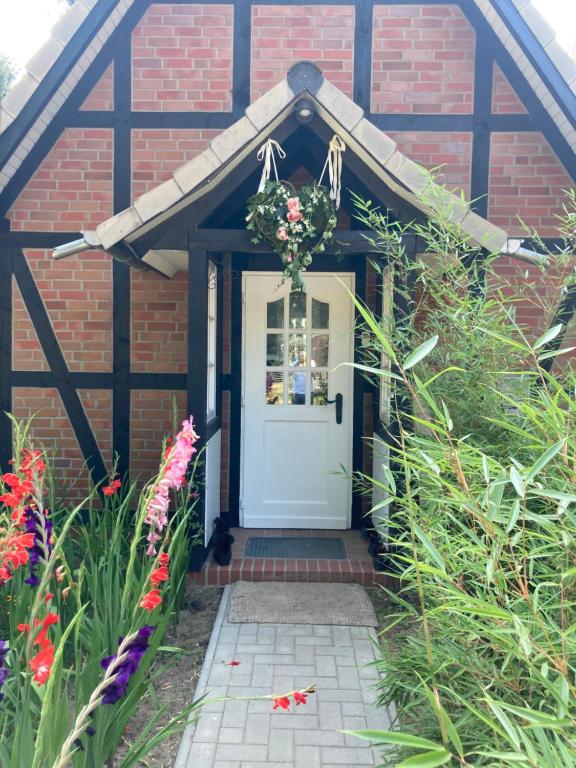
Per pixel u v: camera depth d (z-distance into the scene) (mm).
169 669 3307
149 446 5148
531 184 4957
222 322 5277
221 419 5312
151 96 5031
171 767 2562
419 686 2014
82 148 5051
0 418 5145
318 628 3711
